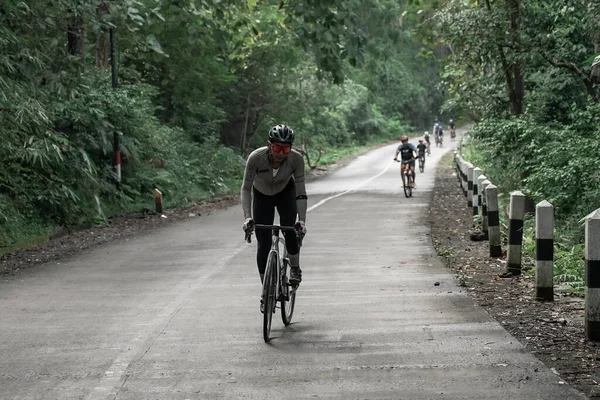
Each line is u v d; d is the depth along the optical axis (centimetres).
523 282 1025
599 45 1695
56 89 2089
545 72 2281
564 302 889
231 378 602
